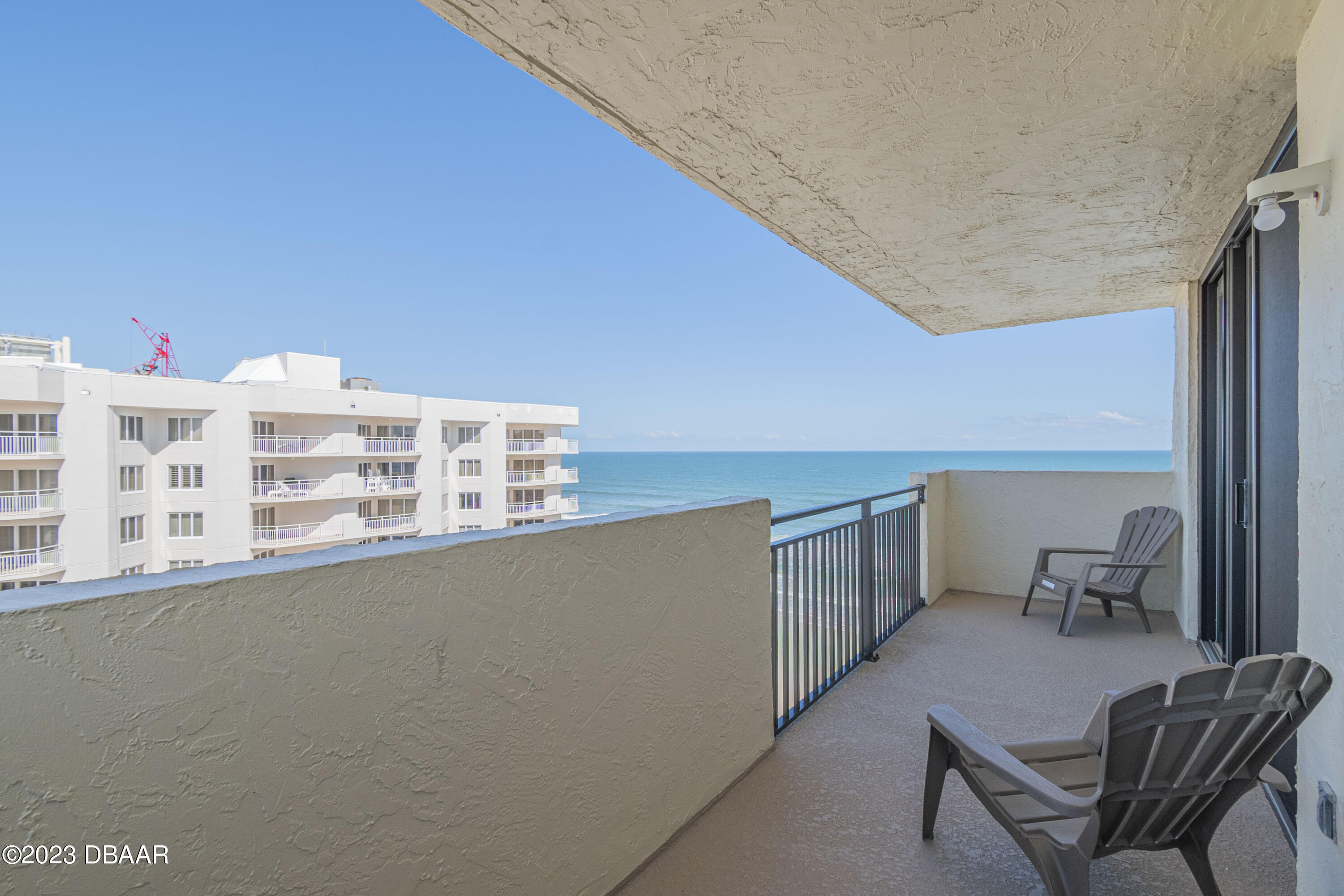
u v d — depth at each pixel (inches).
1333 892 53.2
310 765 38.4
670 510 73.8
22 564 562.3
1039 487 198.2
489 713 50.0
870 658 138.3
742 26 59.3
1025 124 78.0
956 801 80.2
